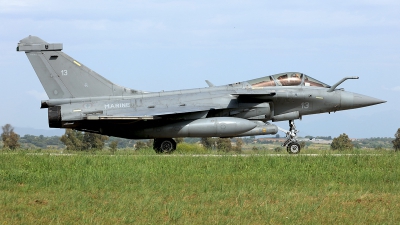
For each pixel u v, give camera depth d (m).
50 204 44.88
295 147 87.88
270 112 91.00
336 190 52.66
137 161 67.56
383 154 77.31
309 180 56.88
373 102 93.38
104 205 44.78
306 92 91.38
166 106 87.94
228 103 89.25
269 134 87.50
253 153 85.38
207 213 42.72
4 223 38.97
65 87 88.81
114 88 90.06
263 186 53.22
